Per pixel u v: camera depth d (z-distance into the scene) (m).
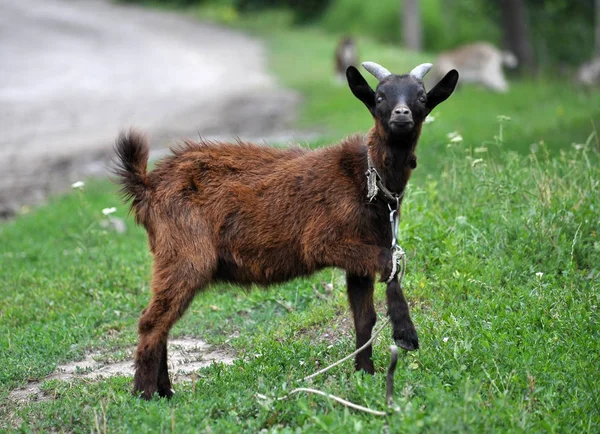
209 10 61.34
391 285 6.97
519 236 9.46
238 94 30.95
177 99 30.78
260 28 55.53
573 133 16.61
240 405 6.71
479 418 5.98
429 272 9.40
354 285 7.43
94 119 27.28
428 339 7.72
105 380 7.95
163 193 7.51
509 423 6.01
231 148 7.76
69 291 10.78
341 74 32.25
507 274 9.00
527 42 35.75
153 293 7.35
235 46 47.53
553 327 7.71
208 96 31.05
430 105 7.59
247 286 7.73
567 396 6.54
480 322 7.89
